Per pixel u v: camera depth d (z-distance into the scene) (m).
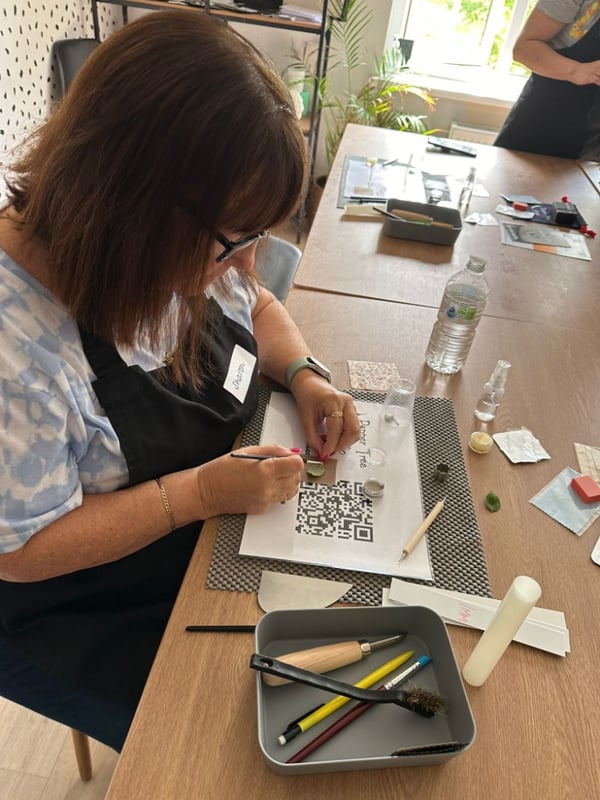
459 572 0.77
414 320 1.28
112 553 0.74
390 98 3.20
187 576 0.73
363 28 3.04
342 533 0.80
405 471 0.90
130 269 0.63
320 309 1.28
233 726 0.60
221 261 0.69
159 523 0.76
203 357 0.91
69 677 0.82
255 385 0.99
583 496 0.89
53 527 0.70
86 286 0.65
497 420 1.03
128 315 0.67
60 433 0.67
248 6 2.68
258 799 0.55
